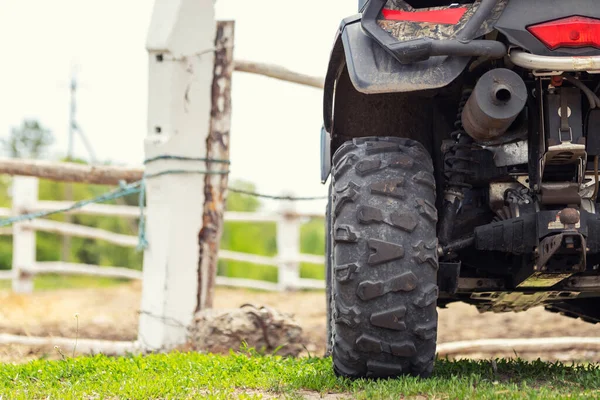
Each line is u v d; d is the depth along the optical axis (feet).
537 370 13.80
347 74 12.98
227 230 87.97
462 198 12.94
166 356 15.99
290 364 14.98
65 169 26.20
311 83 24.66
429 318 11.36
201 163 21.38
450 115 13.70
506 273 13.29
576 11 10.90
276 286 44.45
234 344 18.98
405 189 11.54
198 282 21.26
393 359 11.59
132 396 12.10
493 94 10.92
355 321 11.33
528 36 10.91
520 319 30.01
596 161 11.91
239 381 13.12
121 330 27.25
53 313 32.78
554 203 11.85
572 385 12.22
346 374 12.01
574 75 11.73
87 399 12.10
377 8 11.35
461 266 13.88
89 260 85.51
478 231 11.98
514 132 12.02
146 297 21.01
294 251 44.37
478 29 10.98
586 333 26.11
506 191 12.64
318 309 34.91
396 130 13.79
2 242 86.53
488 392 10.89
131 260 85.51
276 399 11.57
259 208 98.68
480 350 22.35
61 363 14.99
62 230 41.81
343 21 12.02
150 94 21.15
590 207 12.16
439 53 10.87
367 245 11.30
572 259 11.69
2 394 12.61
